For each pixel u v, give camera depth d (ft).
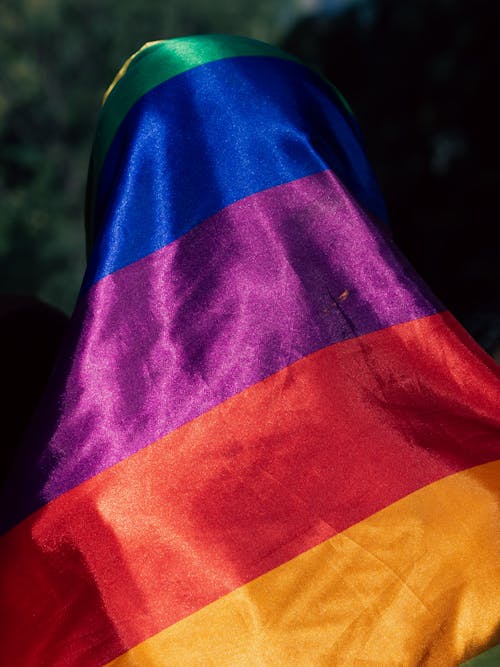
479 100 26.13
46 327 4.48
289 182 3.34
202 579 2.89
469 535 2.85
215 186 3.36
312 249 3.27
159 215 3.36
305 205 3.32
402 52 30.07
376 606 2.81
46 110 49.67
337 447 3.02
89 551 2.97
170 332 3.21
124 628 2.87
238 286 3.23
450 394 3.17
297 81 3.67
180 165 3.41
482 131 25.50
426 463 2.97
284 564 2.88
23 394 4.26
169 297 3.25
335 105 3.79
